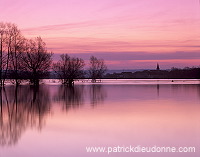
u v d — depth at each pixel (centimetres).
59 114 2356
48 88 6525
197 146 1377
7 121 2056
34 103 3250
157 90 5603
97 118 2142
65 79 9331
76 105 3011
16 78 7400
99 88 6444
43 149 1337
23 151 1309
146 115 2277
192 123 1936
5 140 1501
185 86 7344
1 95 4403
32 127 1830
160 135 1590
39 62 7788
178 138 1523
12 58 7019
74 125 1877
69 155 1253
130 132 1669
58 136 1580
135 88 6388
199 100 3541
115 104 3091
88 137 1551
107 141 1473
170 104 3075
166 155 1251
